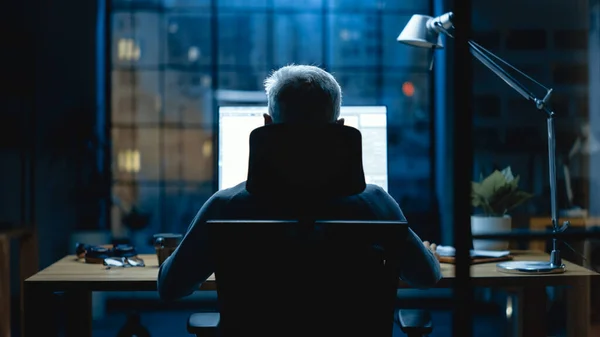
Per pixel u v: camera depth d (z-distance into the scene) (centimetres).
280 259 123
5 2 477
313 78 134
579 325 188
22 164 471
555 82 449
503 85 459
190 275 136
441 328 430
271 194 127
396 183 525
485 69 461
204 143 601
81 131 484
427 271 139
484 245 219
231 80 571
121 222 541
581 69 443
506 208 224
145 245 539
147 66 573
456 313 125
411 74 552
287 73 136
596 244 286
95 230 480
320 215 128
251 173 127
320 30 571
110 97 525
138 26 555
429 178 525
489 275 177
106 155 512
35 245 377
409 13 553
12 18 478
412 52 549
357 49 562
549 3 454
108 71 525
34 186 472
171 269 136
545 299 197
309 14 566
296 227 121
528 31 457
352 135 126
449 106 480
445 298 491
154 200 567
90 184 483
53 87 483
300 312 125
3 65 475
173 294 138
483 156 455
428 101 533
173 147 588
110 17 530
